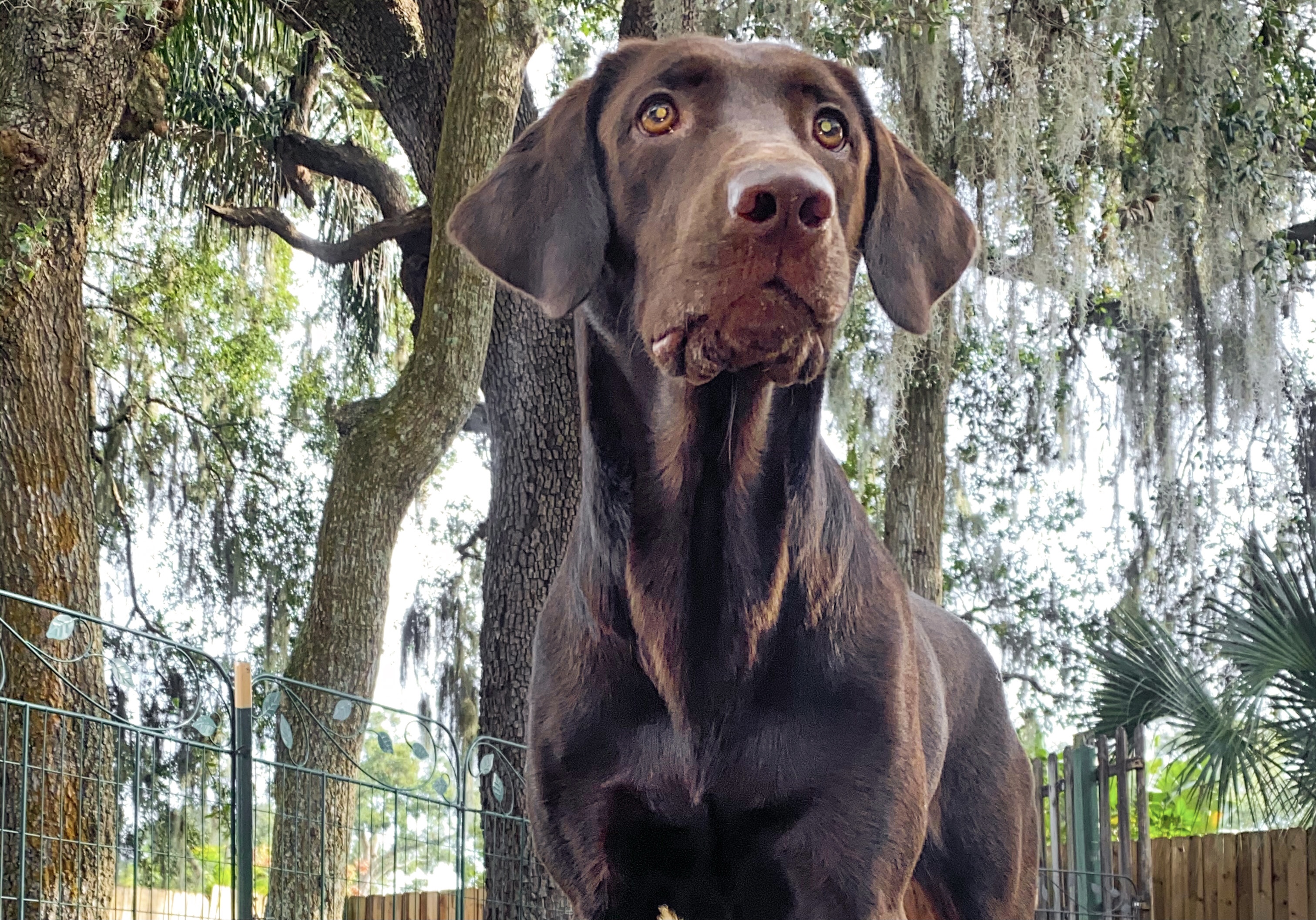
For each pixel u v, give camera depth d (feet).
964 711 3.36
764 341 2.19
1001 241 9.38
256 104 12.10
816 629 2.64
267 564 14.76
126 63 7.26
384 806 7.55
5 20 7.36
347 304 12.87
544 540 8.38
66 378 6.94
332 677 8.79
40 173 6.96
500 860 7.73
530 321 8.58
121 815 5.88
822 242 2.15
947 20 9.13
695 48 2.49
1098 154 9.98
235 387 15.70
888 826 2.64
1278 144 10.05
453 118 8.64
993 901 3.31
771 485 2.60
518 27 8.63
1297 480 11.28
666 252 2.33
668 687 2.62
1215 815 13.91
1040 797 8.71
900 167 2.85
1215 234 9.70
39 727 6.39
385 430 8.91
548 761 2.75
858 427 10.52
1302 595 7.93
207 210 11.91
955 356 11.96
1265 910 9.01
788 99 2.48
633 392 2.60
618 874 2.73
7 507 6.65
